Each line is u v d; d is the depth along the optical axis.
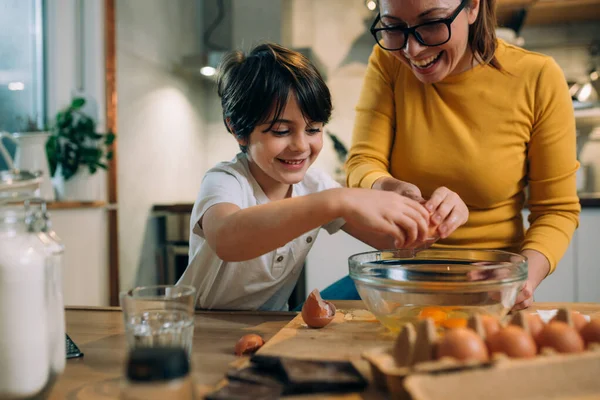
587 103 2.77
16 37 2.15
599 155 2.93
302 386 0.50
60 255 0.55
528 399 0.46
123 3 2.48
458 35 0.97
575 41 3.00
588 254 2.35
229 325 0.83
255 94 0.94
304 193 1.19
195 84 3.30
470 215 1.18
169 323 0.61
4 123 2.10
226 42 3.26
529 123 1.12
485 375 0.45
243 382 0.53
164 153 2.89
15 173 0.57
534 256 1.01
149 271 2.73
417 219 0.73
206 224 0.86
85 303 2.20
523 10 2.73
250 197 1.04
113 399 0.54
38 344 0.49
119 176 2.44
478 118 1.13
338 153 3.20
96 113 2.33
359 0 3.25
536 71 1.11
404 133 1.20
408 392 0.42
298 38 3.34
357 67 3.30
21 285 0.49
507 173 1.13
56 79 2.28
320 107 0.96
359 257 0.79
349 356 0.63
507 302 0.68
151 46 2.75
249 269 1.06
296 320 0.82
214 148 3.49
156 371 0.35
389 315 0.69
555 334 0.52
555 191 1.11
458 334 0.48
